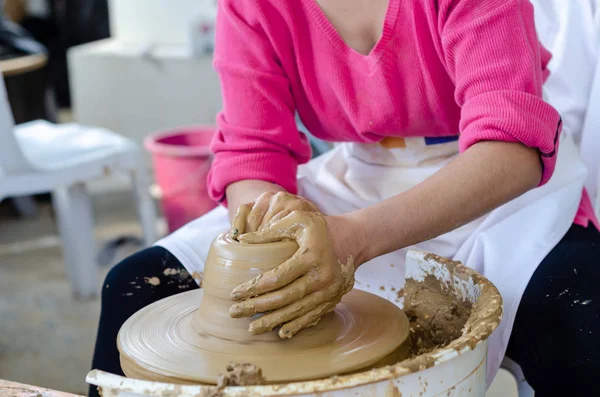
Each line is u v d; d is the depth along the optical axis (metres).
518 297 1.18
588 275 1.15
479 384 0.89
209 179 1.35
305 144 1.38
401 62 1.23
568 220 1.28
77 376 2.24
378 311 1.02
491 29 1.10
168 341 0.93
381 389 0.77
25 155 2.27
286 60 1.30
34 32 5.41
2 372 2.27
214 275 0.93
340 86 1.27
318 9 1.24
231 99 1.32
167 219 3.18
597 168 1.56
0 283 2.99
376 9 1.23
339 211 1.40
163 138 3.24
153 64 3.68
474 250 1.28
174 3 3.85
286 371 0.84
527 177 1.07
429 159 1.37
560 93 1.61
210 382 0.82
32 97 3.44
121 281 1.24
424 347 1.15
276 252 0.91
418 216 1.01
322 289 0.90
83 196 2.74
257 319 0.88
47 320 2.65
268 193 1.01
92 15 5.47
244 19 1.30
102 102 3.84
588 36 1.57
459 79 1.14
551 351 1.11
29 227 3.69
